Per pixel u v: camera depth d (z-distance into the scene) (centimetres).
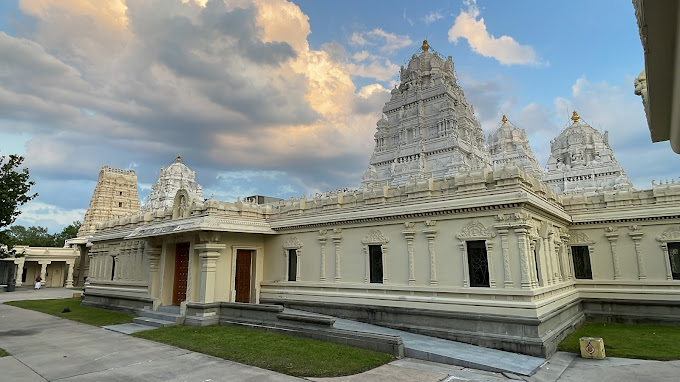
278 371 1103
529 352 1311
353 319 1834
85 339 1591
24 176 2008
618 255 2023
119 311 2561
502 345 1370
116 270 2853
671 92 396
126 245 2764
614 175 4397
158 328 1766
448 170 3706
